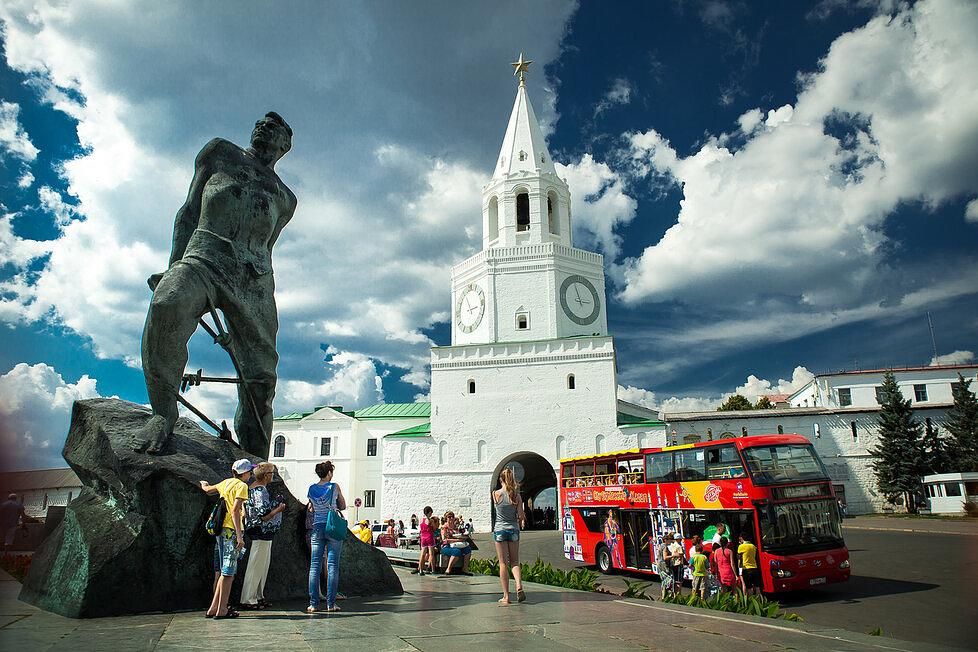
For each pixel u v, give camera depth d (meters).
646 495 22.86
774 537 17.89
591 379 52.56
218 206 11.01
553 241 60.34
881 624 14.76
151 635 6.75
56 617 7.92
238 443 11.14
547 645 6.57
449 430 53.88
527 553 32.78
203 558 8.92
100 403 10.12
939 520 44.81
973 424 55.56
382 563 11.24
